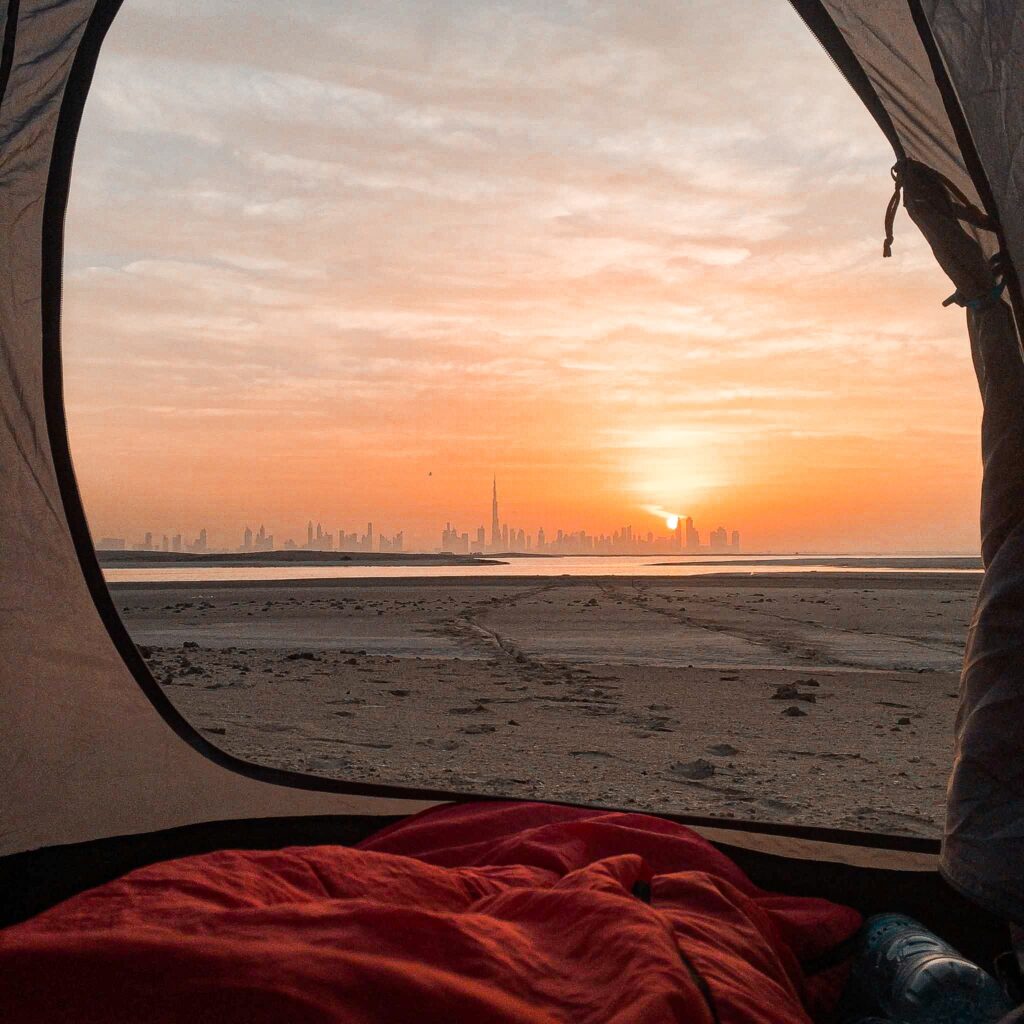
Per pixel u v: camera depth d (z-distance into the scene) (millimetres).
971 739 1830
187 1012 1149
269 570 71250
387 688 7852
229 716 6223
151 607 21594
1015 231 1942
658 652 11266
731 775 4719
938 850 2705
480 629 14914
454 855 2578
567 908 1663
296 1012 1155
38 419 2762
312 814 3178
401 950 1378
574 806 3039
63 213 2699
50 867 2811
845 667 9773
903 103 2262
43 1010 1147
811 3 2285
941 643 12359
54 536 2824
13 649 2760
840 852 2766
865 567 73938
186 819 3055
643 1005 1282
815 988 2240
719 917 1978
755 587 32625
